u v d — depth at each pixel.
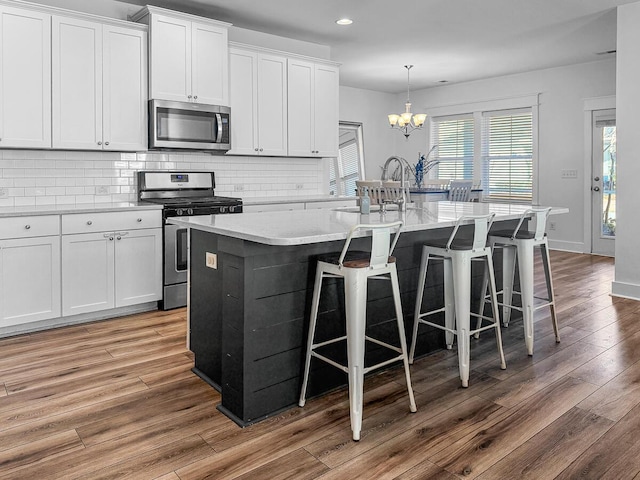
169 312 4.09
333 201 5.41
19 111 3.59
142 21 4.26
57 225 3.54
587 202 6.97
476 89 8.03
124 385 2.70
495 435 2.17
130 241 3.90
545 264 3.36
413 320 3.11
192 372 2.88
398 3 4.48
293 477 1.87
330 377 2.62
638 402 2.48
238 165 5.19
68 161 4.12
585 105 6.86
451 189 6.88
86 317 3.82
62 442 2.12
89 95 3.89
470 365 2.99
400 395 2.57
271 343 2.36
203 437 2.16
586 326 3.72
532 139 7.45
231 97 4.75
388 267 2.32
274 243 2.03
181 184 4.63
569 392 2.60
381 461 1.98
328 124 5.54
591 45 5.93
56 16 3.70
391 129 9.28
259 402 2.33
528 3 4.50
